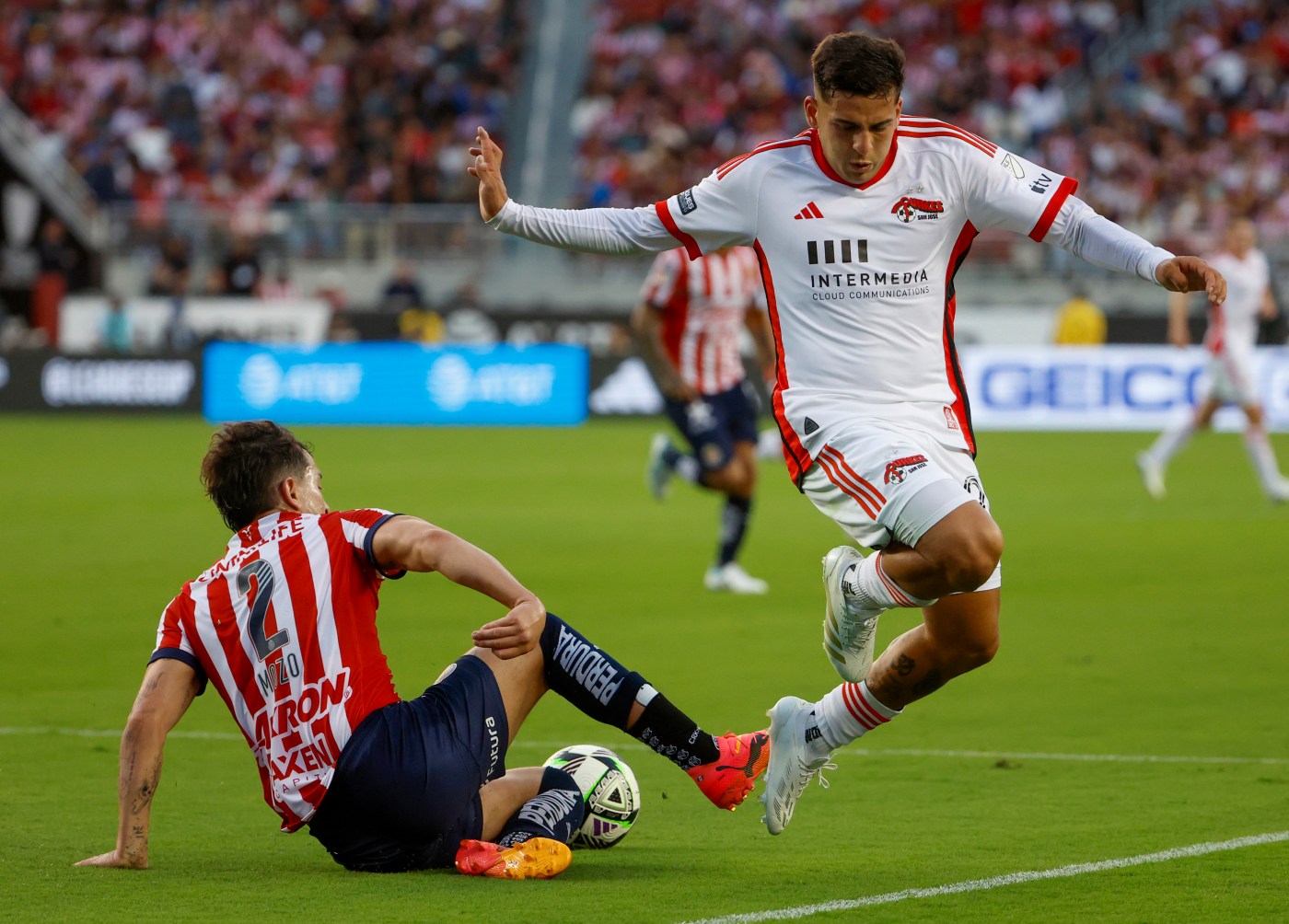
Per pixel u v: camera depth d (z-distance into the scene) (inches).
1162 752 851.4
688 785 793.6
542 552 1695.4
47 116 4291.3
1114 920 538.3
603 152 4279.0
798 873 609.0
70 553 1674.5
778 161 676.1
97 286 3902.6
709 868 618.8
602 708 629.9
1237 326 2076.8
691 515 2033.7
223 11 4598.9
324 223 3806.6
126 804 606.2
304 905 553.0
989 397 3326.8
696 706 973.8
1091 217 657.6
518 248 3818.9
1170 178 4060.0
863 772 812.0
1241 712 951.0
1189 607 1338.6
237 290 3710.6
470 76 4483.3
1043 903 561.0
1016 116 4279.0
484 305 3727.9
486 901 558.9
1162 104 4301.2
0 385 3540.8
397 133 4288.9
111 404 3516.2
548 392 3459.6
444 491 2253.9
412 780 582.6
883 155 652.7
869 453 649.0
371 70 4473.4
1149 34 4603.8
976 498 679.7
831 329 674.8
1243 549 1680.6
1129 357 3297.2
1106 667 1095.6
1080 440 3100.4
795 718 657.0
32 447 2864.2
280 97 4402.1
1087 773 802.8
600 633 1236.5
